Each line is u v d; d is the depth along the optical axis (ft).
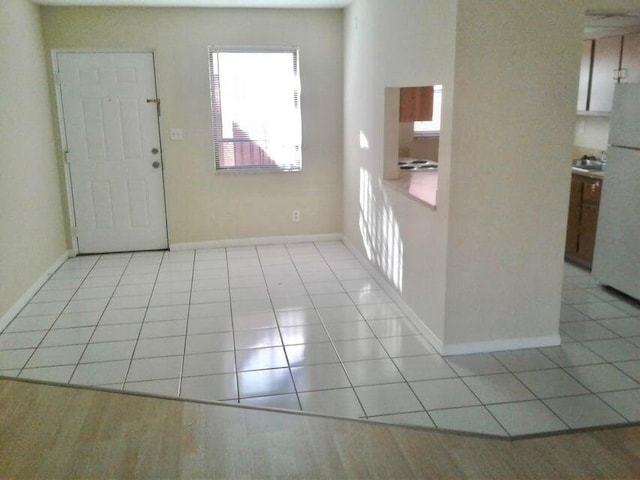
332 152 19.08
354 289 14.84
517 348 11.25
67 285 15.31
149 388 9.89
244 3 16.58
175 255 18.15
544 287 11.07
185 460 7.95
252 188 18.85
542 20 9.87
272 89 18.22
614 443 8.26
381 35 14.02
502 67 9.93
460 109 9.96
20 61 14.53
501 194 10.46
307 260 17.48
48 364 10.76
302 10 17.84
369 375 10.28
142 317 13.06
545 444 8.25
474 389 9.75
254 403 9.38
